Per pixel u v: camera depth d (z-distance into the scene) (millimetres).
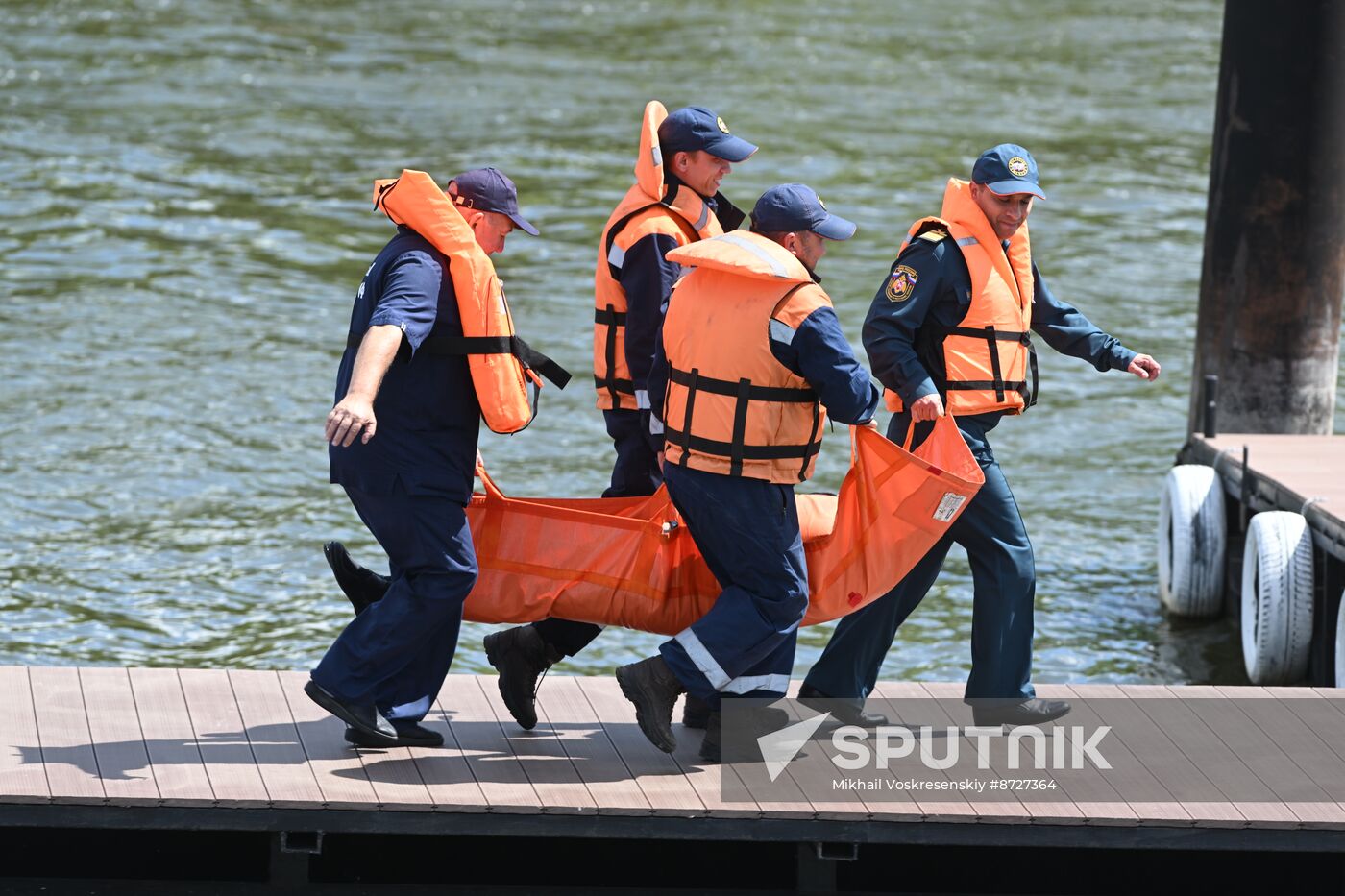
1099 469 42031
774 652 19547
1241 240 35250
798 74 95812
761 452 18859
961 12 119688
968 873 20578
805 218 19125
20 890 19688
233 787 18750
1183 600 33188
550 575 20312
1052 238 65125
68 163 70688
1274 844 18844
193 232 62844
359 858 20281
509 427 19062
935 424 20234
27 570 34000
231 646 31062
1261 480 31953
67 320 52125
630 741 20656
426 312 18438
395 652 19344
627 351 21109
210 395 45750
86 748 19719
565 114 84062
